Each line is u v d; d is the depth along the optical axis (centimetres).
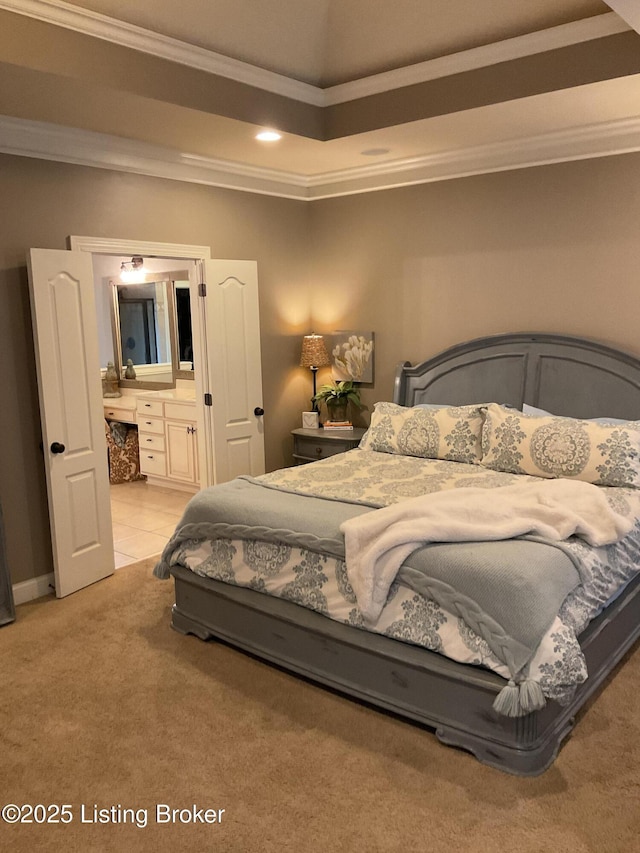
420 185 466
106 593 389
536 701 216
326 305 538
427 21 326
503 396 437
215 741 252
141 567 429
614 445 331
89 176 388
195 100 329
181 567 336
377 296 505
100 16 283
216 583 317
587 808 214
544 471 350
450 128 381
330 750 246
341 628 271
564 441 344
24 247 362
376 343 511
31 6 265
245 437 494
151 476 624
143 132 375
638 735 249
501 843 201
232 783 230
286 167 482
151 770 237
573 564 250
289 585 290
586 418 405
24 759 244
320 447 500
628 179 382
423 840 203
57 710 274
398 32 338
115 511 549
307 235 537
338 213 516
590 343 399
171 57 315
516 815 212
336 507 306
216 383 469
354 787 226
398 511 271
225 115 343
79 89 297
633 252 386
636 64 294
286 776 232
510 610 229
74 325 374
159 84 313
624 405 390
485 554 245
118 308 666
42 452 380
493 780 228
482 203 439
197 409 479
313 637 282
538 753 228
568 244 409
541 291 424
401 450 418
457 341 466
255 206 492
